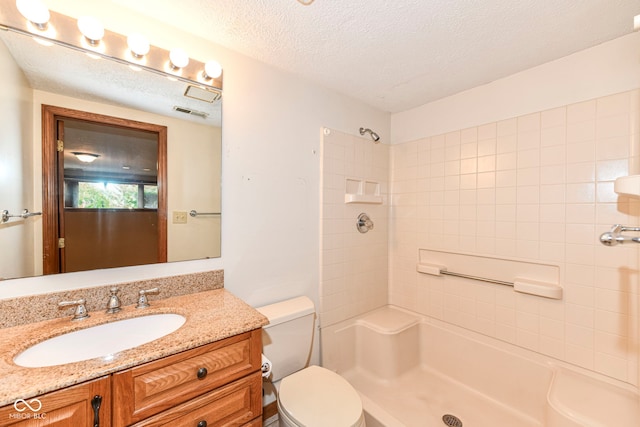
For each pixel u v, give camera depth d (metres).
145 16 1.20
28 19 0.96
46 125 1.02
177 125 1.30
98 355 0.98
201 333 0.93
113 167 1.15
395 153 2.33
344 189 1.99
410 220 2.22
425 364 2.05
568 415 1.16
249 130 1.52
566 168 1.48
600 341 1.37
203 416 0.91
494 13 1.16
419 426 1.52
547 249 1.54
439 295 2.03
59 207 1.05
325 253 1.88
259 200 1.57
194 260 1.36
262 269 1.59
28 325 0.96
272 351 1.43
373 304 2.22
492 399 1.70
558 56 1.48
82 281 1.09
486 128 1.79
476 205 1.84
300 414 1.15
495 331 1.74
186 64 1.24
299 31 1.29
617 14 1.16
